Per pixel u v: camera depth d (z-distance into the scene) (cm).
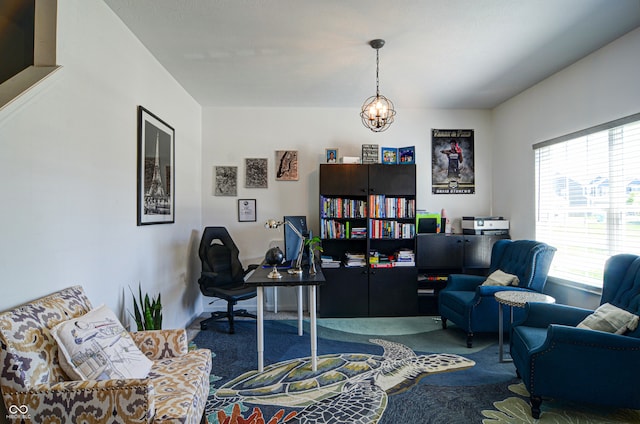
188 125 391
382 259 417
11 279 146
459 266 412
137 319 239
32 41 207
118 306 234
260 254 441
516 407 214
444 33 263
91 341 152
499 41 275
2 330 128
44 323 145
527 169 383
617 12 235
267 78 349
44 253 165
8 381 128
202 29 254
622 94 266
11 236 147
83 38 197
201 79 349
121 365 157
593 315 218
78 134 192
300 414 207
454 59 308
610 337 193
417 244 414
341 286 409
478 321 311
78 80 192
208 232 392
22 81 161
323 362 280
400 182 415
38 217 162
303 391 234
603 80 283
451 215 452
